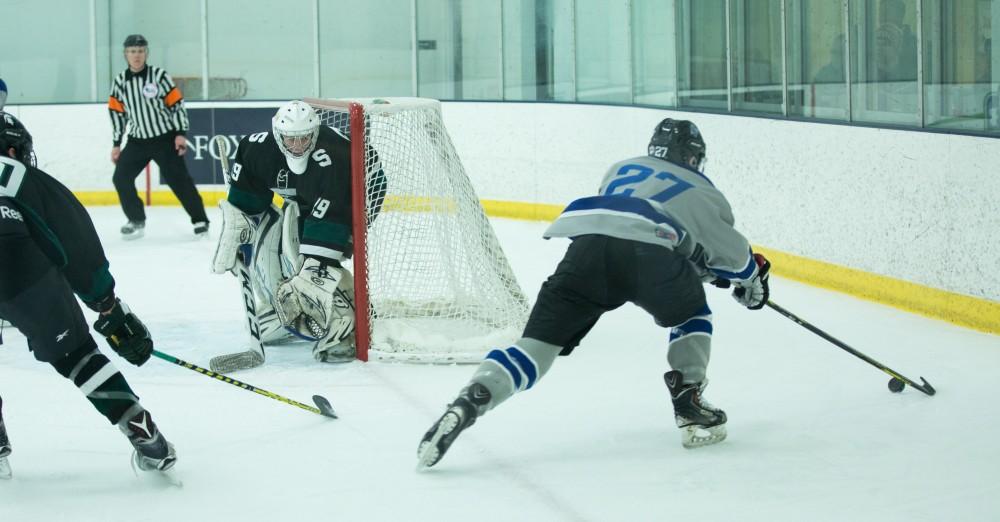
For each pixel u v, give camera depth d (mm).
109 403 7633
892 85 14492
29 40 25500
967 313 12906
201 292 15328
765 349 11828
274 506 7418
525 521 7109
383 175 11539
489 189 23016
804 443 8688
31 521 7203
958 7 13391
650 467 8148
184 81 26016
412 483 7828
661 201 8234
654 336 12523
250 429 9141
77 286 7734
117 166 20188
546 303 8141
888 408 9609
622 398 10047
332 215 11078
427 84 25203
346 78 25828
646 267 8062
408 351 11344
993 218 12461
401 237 11992
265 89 26219
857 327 12938
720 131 17469
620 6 20812
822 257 15422
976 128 13312
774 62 16750
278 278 11641
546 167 21938
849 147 14727
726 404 9828
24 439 8930
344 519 7164
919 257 13625
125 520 7203
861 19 14922
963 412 9445
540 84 23047
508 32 23453
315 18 25438
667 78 19797
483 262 12039
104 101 25656
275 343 12188
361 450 8570
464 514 7242
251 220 11414
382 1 25531
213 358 11031
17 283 7410
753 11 17172
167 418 9477
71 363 7633
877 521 7082
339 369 11102
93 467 8250
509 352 8055
